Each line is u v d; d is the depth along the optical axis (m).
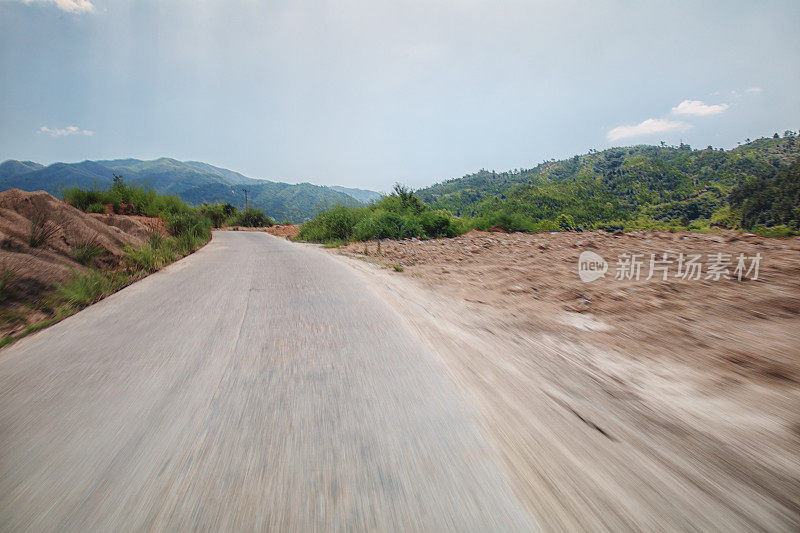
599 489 1.34
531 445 1.61
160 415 1.89
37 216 6.42
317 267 7.66
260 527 1.15
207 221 22.47
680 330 3.10
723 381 2.24
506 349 2.89
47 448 1.61
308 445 1.60
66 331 3.46
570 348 2.90
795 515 1.22
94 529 1.14
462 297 4.82
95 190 15.84
